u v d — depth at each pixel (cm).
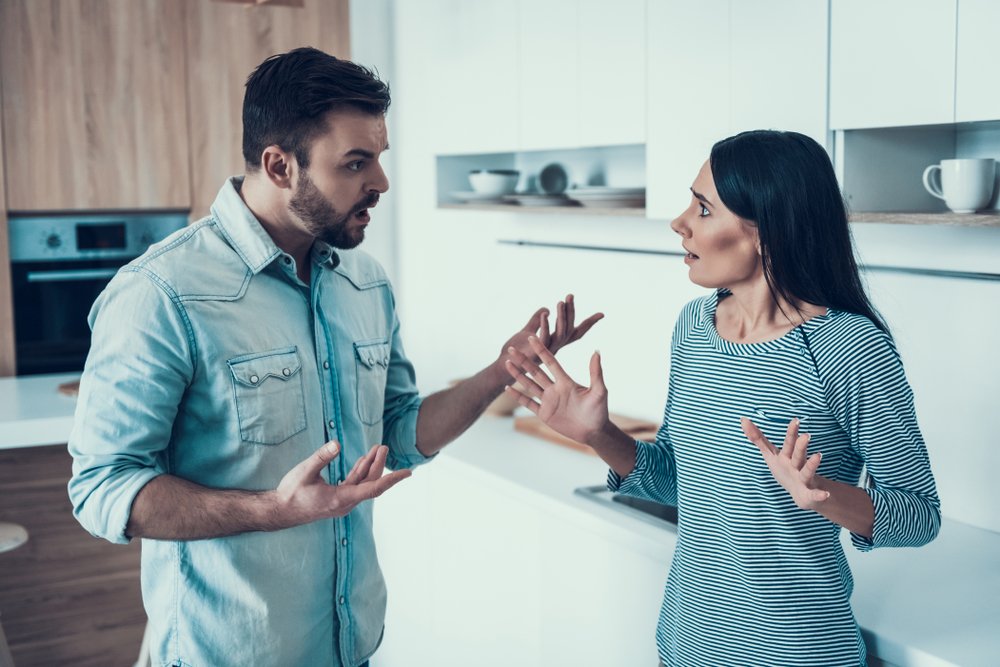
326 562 165
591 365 169
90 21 370
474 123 321
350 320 172
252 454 154
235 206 159
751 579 159
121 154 380
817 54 201
